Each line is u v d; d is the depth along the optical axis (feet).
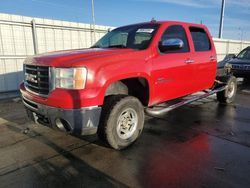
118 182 9.39
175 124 16.07
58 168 10.50
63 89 10.48
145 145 12.71
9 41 28.37
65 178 9.73
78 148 12.48
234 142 13.11
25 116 18.35
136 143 12.95
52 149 12.40
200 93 18.89
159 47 13.67
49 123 11.30
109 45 15.34
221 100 21.74
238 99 24.21
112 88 12.53
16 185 9.27
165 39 14.17
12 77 29.12
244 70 33.30
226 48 63.77
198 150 12.10
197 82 17.06
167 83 14.19
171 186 9.07
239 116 17.95
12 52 28.78
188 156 11.46
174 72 14.52
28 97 12.09
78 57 11.16
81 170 10.32
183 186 9.06
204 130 14.94
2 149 12.46
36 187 9.14
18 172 10.20
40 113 11.41
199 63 16.76
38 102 11.30
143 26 15.11
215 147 12.45
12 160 11.27
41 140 13.58
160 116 17.89
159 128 15.28
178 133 14.43
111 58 11.38
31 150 12.32
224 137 13.82
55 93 10.50
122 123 11.97
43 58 11.54
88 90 10.38
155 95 13.60
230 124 16.11
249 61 33.88
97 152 11.98
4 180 9.61
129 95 12.80
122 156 11.51
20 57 29.35
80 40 34.68
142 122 12.88
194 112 18.99
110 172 10.12
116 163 10.86
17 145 12.94
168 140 13.35
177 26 15.47
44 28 30.81
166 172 10.04
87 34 35.29
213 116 17.93
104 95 10.87
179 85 15.23
